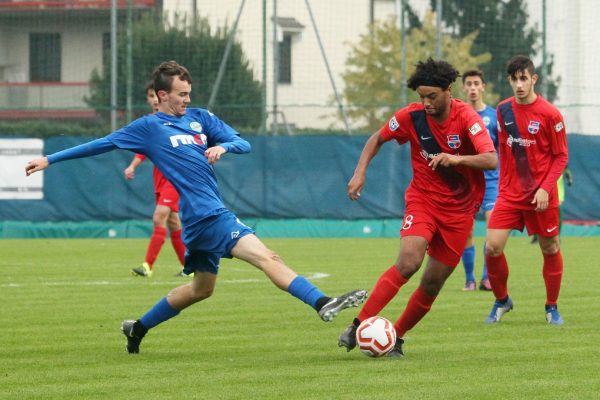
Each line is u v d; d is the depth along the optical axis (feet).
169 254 159.12
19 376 57.47
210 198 62.49
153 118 63.72
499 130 81.41
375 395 50.98
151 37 212.84
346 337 62.28
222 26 232.73
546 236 78.84
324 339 71.72
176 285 111.55
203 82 213.46
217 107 201.36
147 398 50.88
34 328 78.28
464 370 58.08
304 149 194.49
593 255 148.97
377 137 65.57
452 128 62.95
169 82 63.67
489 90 220.84
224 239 61.36
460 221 63.16
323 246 170.40
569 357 62.69
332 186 194.59
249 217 194.29
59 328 78.18
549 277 79.15
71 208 194.08
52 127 219.41
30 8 240.32
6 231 193.16
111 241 186.80
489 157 61.16
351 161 194.59
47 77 245.86
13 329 77.71
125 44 216.13
